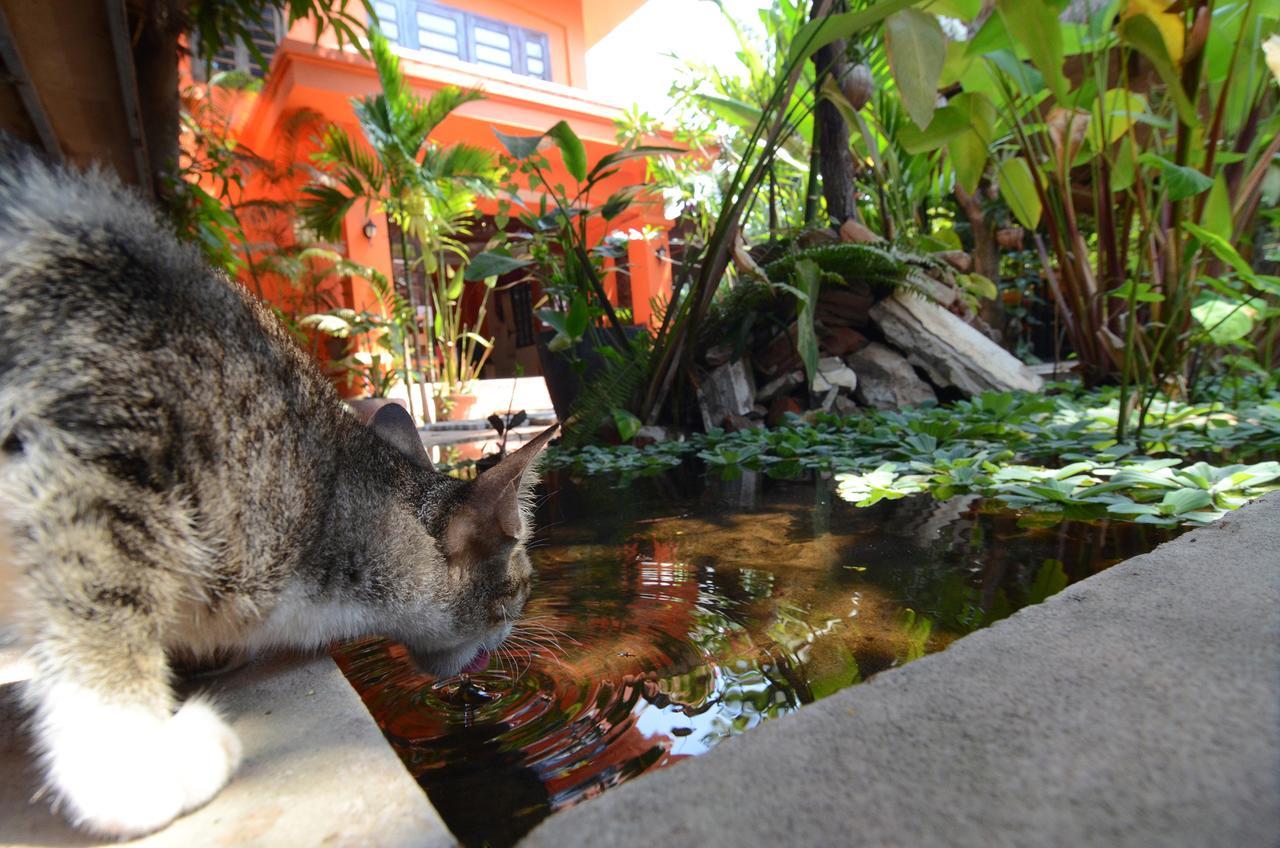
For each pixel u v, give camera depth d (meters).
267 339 1.42
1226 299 4.37
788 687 1.36
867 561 2.14
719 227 5.02
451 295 10.76
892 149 6.23
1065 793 0.75
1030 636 1.14
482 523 1.67
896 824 0.72
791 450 4.22
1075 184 7.18
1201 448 3.68
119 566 1.05
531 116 10.95
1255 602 1.21
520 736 1.25
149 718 1.06
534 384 11.66
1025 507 2.72
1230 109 5.14
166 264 1.26
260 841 0.88
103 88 3.34
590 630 1.75
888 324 5.64
